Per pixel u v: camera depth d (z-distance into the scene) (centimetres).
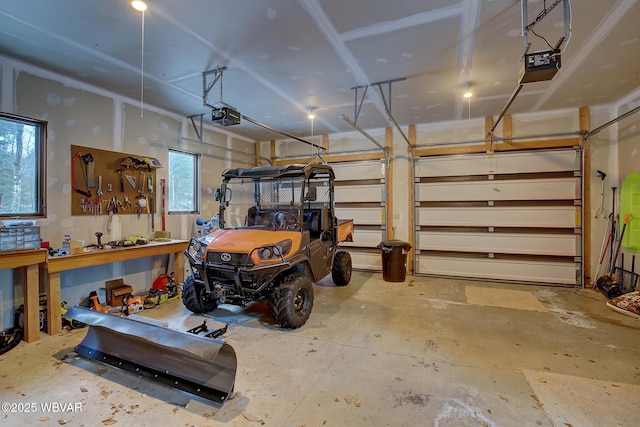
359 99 460
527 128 544
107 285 414
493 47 309
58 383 236
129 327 235
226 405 210
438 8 247
